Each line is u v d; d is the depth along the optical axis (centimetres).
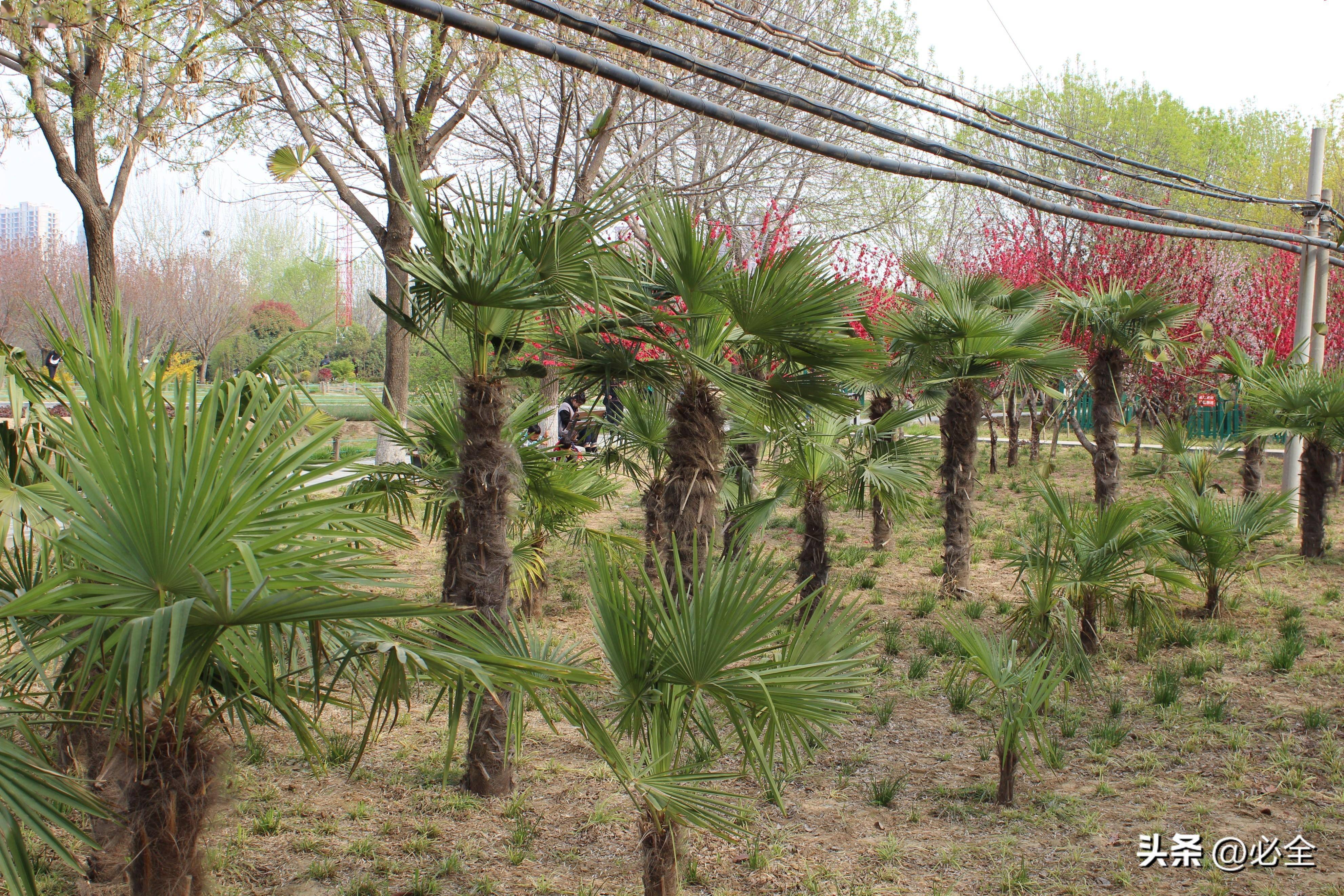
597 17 532
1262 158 2847
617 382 573
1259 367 1162
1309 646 741
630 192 533
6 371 347
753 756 339
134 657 212
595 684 289
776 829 464
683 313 566
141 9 912
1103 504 1012
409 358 1502
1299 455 1307
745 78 536
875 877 415
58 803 276
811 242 521
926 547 1162
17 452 348
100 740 350
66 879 401
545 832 458
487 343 456
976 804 488
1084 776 520
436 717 619
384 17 1162
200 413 249
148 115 1031
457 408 468
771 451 775
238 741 553
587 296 448
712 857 436
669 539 564
